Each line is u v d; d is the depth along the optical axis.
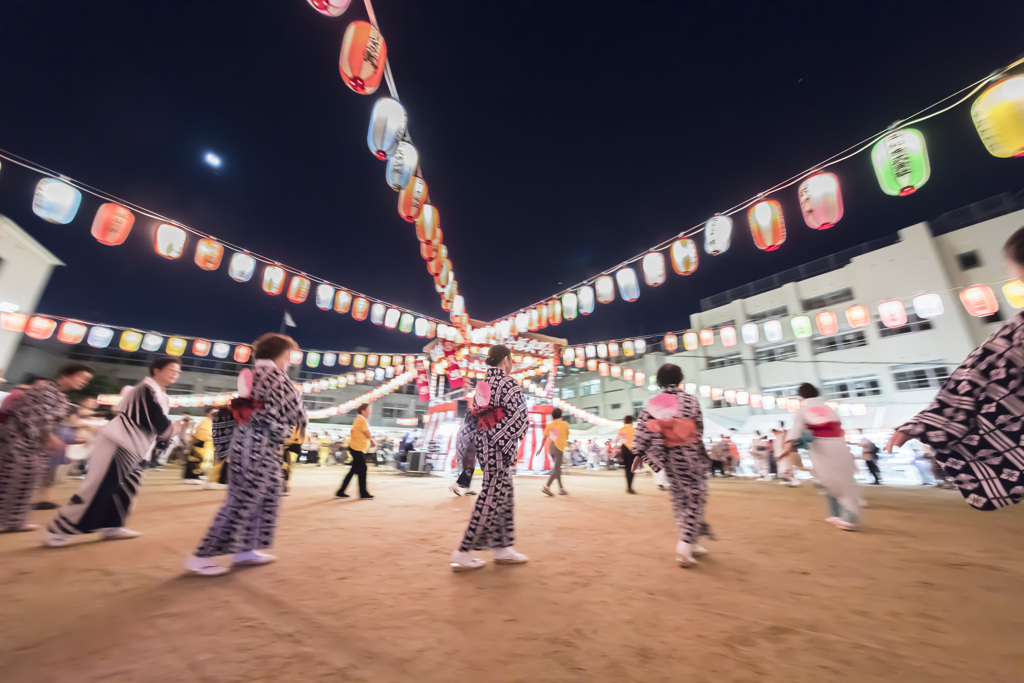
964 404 1.55
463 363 14.57
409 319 11.05
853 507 4.46
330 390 34.44
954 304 17.52
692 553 3.16
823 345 21.23
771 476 15.12
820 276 21.70
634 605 2.24
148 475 11.44
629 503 6.41
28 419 4.00
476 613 2.11
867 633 1.92
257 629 1.90
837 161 4.98
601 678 1.54
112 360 24.78
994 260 17.20
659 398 3.39
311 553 3.21
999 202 17.73
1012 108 3.42
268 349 3.19
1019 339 1.47
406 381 18.28
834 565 3.02
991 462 1.48
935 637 1.88
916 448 13.45
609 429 26.20
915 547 3.61
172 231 6.62
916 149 4.21
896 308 9.30
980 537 4.06
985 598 2.36
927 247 18.44
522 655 1.70
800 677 1.56
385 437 24.59
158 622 1.95
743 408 22.80
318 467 18.92
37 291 16.91
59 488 7.93
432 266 8.13
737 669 1.61
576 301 9.59
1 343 15.49
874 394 19.33
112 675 1.50
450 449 13.61
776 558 3.21
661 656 1.70
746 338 11.33
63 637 1.78
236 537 2.79
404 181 5.47
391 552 3.27
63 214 5.46
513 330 11.72
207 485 8.83
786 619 2.07
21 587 2.37
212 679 1.48
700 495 3.15
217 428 3.36
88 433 8.49
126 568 2.78
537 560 3.10
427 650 1.72
